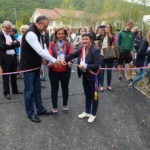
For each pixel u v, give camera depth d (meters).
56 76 3.40
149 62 5.20
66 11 39.41
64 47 3.35
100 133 2.99
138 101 4.28
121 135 2.93
